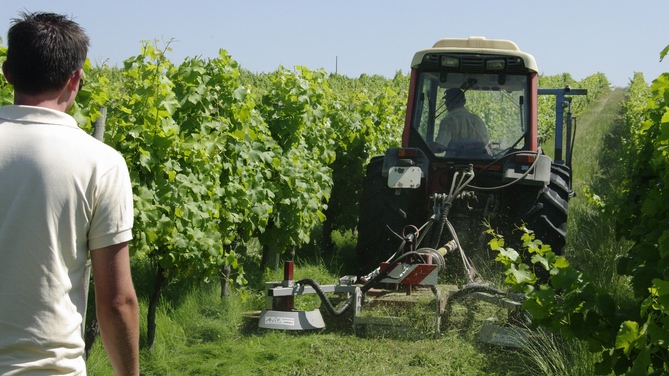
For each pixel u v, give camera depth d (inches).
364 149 406.0
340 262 366.6
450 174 288.0
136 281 277.3
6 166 81.6
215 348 221.1
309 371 206.1
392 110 455.2
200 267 227.3
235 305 259.8
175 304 259.3
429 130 293.7
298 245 333.4
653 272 163.2
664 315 117.7
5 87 178.5
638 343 111.5
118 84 252.1
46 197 81.4
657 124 239.3
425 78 296.0
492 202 279.3
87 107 187.5
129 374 88.4
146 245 202.5
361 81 1446.9
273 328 236.4
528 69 286.7
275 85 326.3
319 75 351.6
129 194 86.8
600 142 874.8
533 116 287.4
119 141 204.2
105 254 84.7
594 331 131.2
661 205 172.1
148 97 209.9
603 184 576.1
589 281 134.0
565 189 283.9
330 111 398.3
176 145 220.7
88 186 83.3
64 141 83.4
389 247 287.4
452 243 263.0
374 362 212.1
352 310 256.5
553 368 195.9
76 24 87.4
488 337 221.9
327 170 354.0
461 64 291.4
